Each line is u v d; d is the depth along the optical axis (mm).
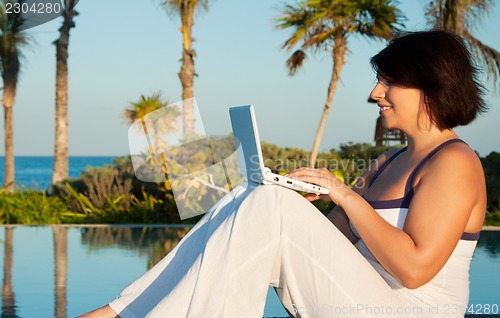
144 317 2104
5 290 4828
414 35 2240
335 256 2053
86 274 5551
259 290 2082
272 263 2092
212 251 2078
